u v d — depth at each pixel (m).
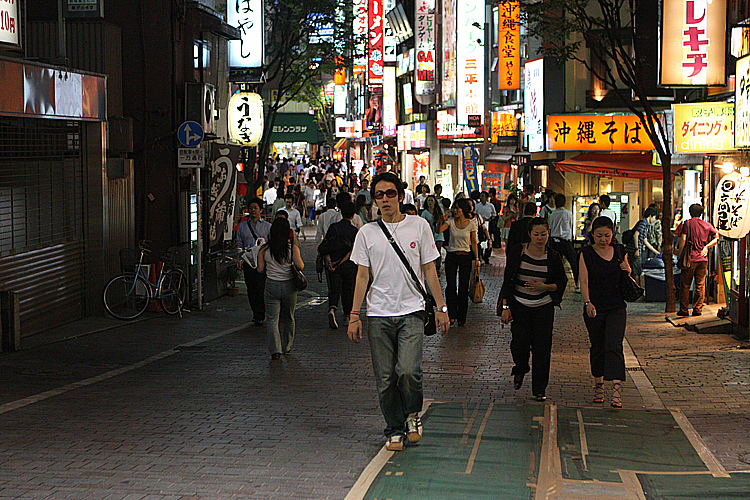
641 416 7.83
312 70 24.81
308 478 5.80
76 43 15.30
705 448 6.70
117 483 5.65
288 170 48.66
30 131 13.02
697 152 15.38
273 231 10.88
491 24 38.47
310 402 8.32
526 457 6.29
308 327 13.88
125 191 15.45
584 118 26.88
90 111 14.02
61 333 12.88
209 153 17.59
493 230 28.66
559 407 8.18
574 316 15.38
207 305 16.94
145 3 16.08
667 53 14.91
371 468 5.95
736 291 12.84
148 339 12.54
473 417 7.61
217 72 19.97
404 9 47.44
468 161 34.62
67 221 14.03
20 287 12.42
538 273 8.47
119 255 15.05
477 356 11.21
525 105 30.72
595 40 16.88
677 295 17.47
